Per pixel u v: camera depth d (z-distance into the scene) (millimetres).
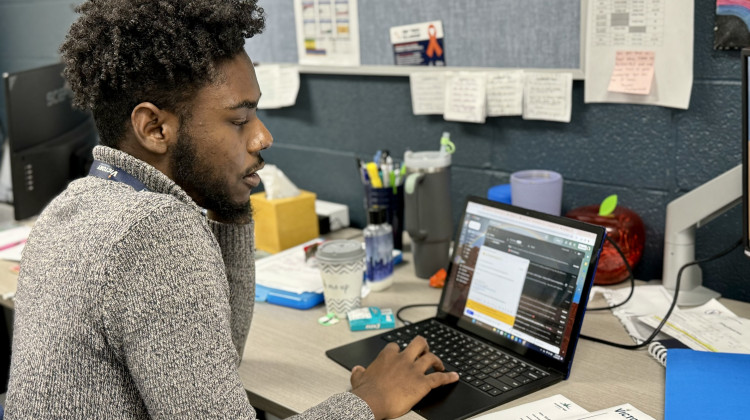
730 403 1004
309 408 1000
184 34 861
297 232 1865
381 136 1979
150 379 784
